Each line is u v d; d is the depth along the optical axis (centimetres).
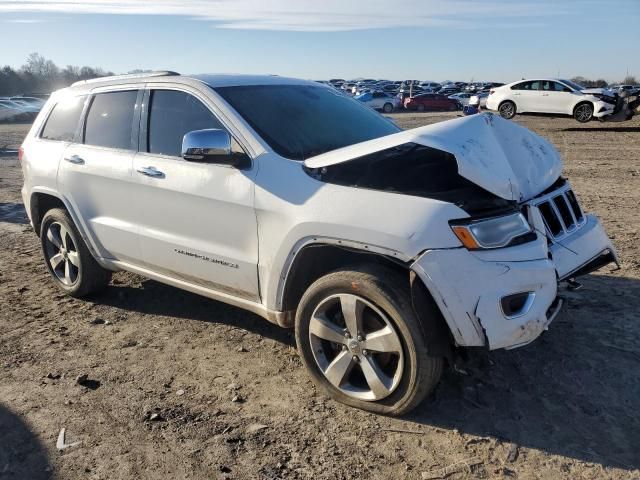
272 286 353
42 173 501
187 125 404
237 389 361
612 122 2305
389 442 306
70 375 382
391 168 338
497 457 293
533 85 2277
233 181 365
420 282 296
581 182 1021
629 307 455
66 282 517
